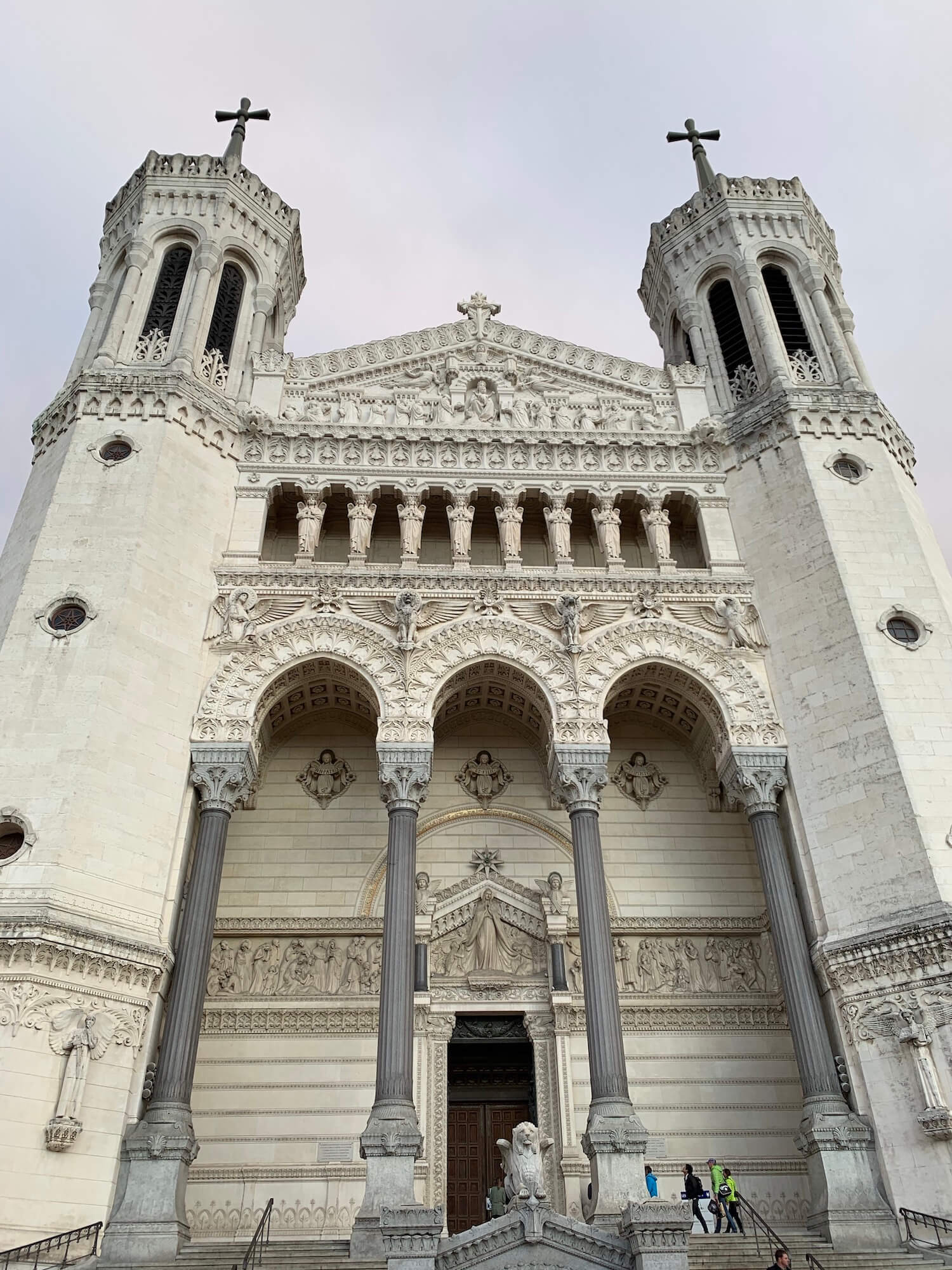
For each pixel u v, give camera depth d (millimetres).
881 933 22219
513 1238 16984
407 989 22594
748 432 31641
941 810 23406
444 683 26781
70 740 22766
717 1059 26531
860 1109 21625
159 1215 19125
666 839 29906
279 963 27094
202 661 26500
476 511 32500
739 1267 18641
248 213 35719
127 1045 20703
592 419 33062
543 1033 26500
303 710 30156
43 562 25719
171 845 23516
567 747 25891
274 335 36875
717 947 28234
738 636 27781
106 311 33531
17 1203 17969
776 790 25859
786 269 36250
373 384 34344
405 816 24812
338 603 27859
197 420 29922
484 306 36781
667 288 38938
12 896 20438
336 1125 24891
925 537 29500
